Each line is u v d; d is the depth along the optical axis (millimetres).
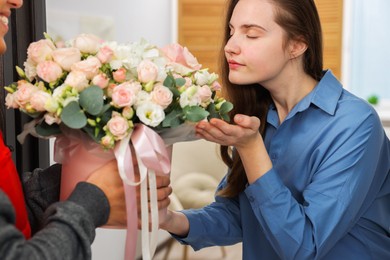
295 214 1215
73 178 1013
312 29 1339
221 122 1104
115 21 3342
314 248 1205
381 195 1394
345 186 1240
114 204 971
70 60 950
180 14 4426
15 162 1604
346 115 1312
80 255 848
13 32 1584
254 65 1283
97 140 943
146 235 1008
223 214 1546
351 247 1354
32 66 1010
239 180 1478
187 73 1090
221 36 1473
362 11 4359
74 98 908
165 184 1069
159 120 945
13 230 766
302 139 1361
